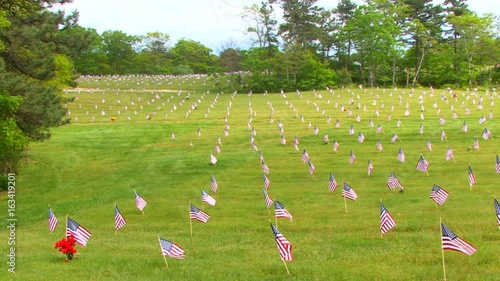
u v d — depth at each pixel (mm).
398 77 105250
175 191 28188
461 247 13469
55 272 13961
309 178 29406
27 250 17172
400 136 41438
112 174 34188
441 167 29922
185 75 132625
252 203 24453
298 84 94750
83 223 22391
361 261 14805
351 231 18641
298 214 21859
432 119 49438
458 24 94875
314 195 25266
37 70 28828
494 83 97188
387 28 98312
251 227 20047
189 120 58594
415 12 105812
